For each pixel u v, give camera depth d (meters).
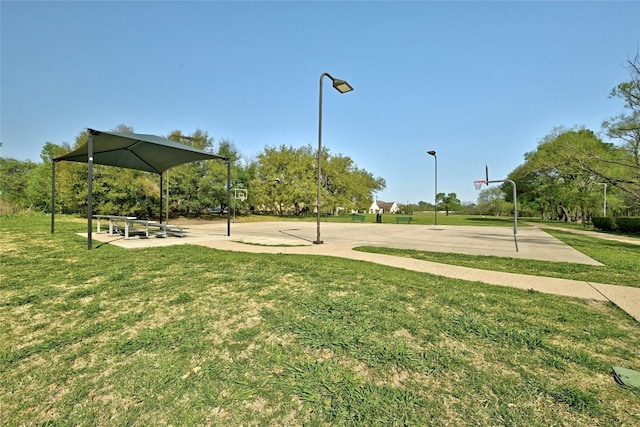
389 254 8.47
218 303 3.83
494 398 2.04
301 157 37.97
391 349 2.68
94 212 22.00
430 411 1.90
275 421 1.81
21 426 1.78
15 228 12.30
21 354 2.55
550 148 28.89
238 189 33.94
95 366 2.41
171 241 10.02
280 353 2.61
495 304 3.98
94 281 4.77
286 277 5.16
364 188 45.38
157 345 2.74
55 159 11.09
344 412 1.88
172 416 1.86
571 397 2.05
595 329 3.21
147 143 9.75
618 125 17.88
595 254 9.33
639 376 2.29
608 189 28.02
